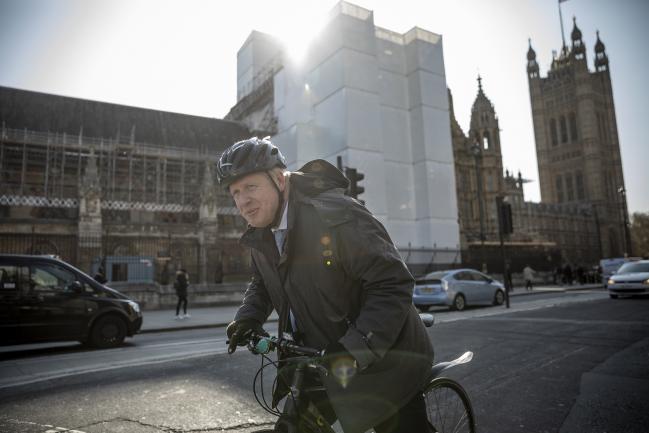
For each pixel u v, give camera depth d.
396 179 34.34
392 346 1.71
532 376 5.36
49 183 38.44
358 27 32.78
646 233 99.75
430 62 36.59
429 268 29.17
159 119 47.19
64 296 8.76
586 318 10.66
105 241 33.06
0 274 8.37
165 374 5.79
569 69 110.88
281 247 1.87
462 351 6.88
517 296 23.98
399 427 1.86
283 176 1.84
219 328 13.16
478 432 3.64
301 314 1.86
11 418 4.09
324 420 1.85
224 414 4.15
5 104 39.50
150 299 19.92
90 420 4.02
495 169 58.00
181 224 36.16
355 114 31.44
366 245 1.63
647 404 4.23
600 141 107.56
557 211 94.56
